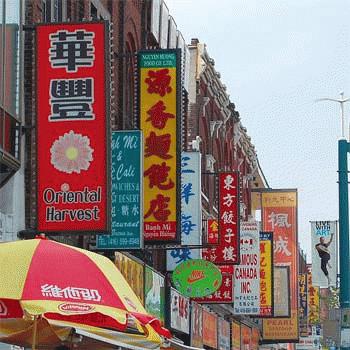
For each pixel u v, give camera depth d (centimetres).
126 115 4222
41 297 1498
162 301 4112
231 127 7481
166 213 3659
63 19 3231
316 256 4538
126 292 1609
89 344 1850
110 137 2714
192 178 4434
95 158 2706
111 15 4003
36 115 2727
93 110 2716
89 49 2730
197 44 6031
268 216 7706
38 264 1543
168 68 3697
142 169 3312
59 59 2731
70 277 1545
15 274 1523
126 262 3447
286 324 7731
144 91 3709
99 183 2700
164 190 3666
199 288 4253
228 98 7031
